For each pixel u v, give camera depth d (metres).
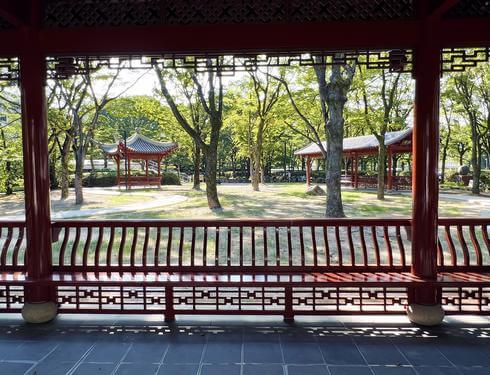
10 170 19.83
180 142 25.88
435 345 3.53
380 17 3.85
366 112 17.03
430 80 3.83
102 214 13.20
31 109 3.95
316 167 44.06
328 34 3.82
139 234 9.40
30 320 3.98
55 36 3.90
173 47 3.88
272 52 3.99
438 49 3.81
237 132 27.02
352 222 4.27
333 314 3.98
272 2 3.86
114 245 8.31
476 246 4.23
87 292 4.11
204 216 12.74
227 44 3.86
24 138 3.99
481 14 3.80
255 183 24.02
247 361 3.26
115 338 3.69
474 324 3.94
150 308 4.40
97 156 36.75
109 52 3.92
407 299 4.05
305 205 15.59
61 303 4.19
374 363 3.22
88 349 3.48
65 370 3.13
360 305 4.02
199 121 21.75
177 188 26.48
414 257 4.04
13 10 3.64
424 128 3.89
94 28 3.88
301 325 3.95
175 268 4.21
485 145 23.44
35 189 4.00
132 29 3.88
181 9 3.89
